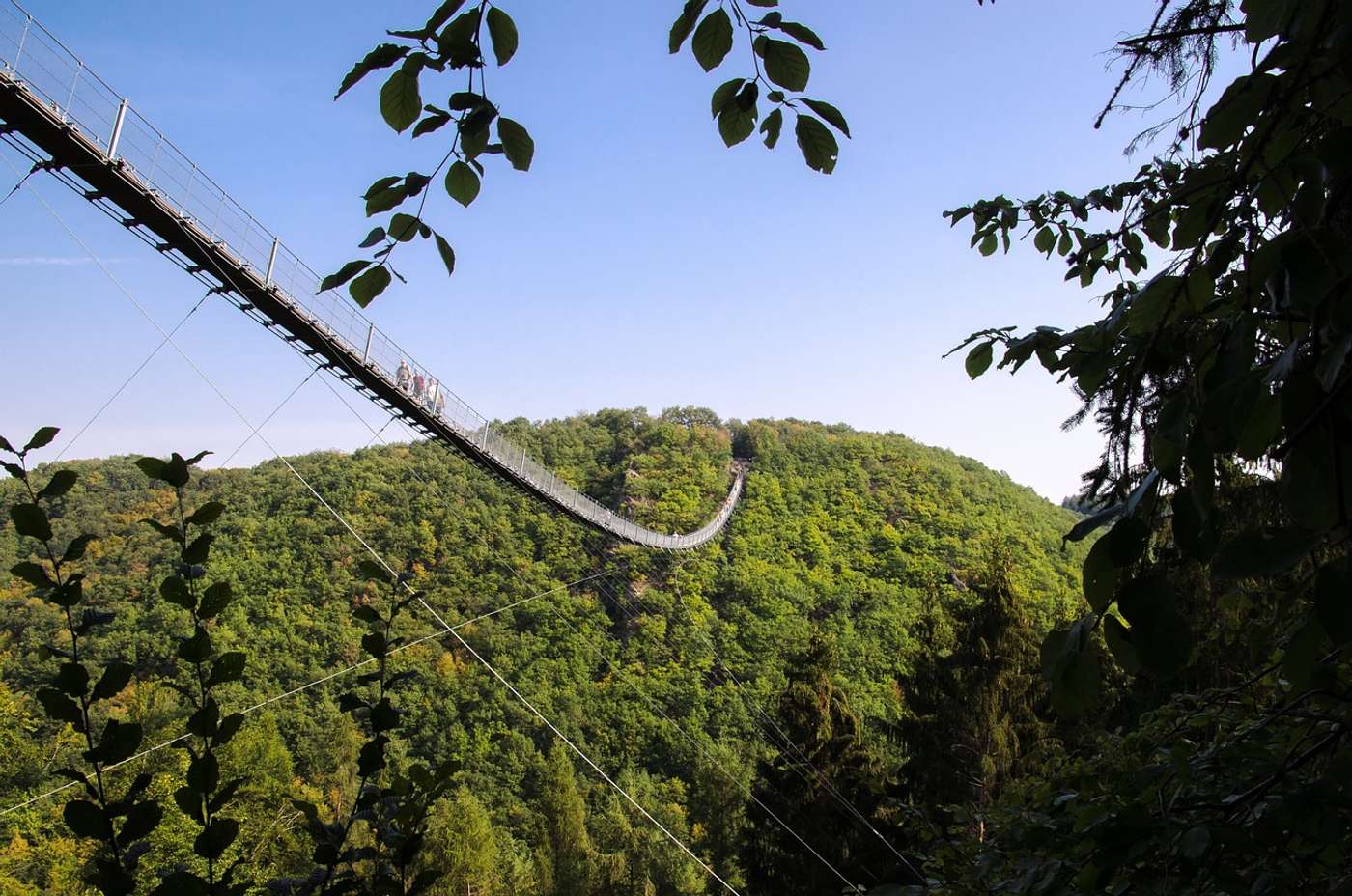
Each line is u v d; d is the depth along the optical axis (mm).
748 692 45156
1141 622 735
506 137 1207
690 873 32469
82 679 1368
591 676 46656
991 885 1666
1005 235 2969
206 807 1476
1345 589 644
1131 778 1545
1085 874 1223
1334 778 1035
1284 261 720
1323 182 804
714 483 80812
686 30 1188
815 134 1280
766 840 16203
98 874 1359
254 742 20375
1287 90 855
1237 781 1564
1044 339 1968
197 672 1492
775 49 1182
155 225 8070
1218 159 1136
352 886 1716
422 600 1965
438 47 1103
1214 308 1134
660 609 51281
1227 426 722
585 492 81125
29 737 13617
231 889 1459
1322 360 642
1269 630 1269
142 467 1491
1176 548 789
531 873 29812
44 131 6891
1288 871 1178
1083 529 804
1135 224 1271
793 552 64562
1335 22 777
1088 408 1428
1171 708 2535
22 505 1356
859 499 77562
